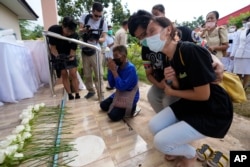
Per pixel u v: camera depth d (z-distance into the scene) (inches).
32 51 130.6
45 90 122.0
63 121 72.6
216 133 46.3
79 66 167.3
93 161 49.9
